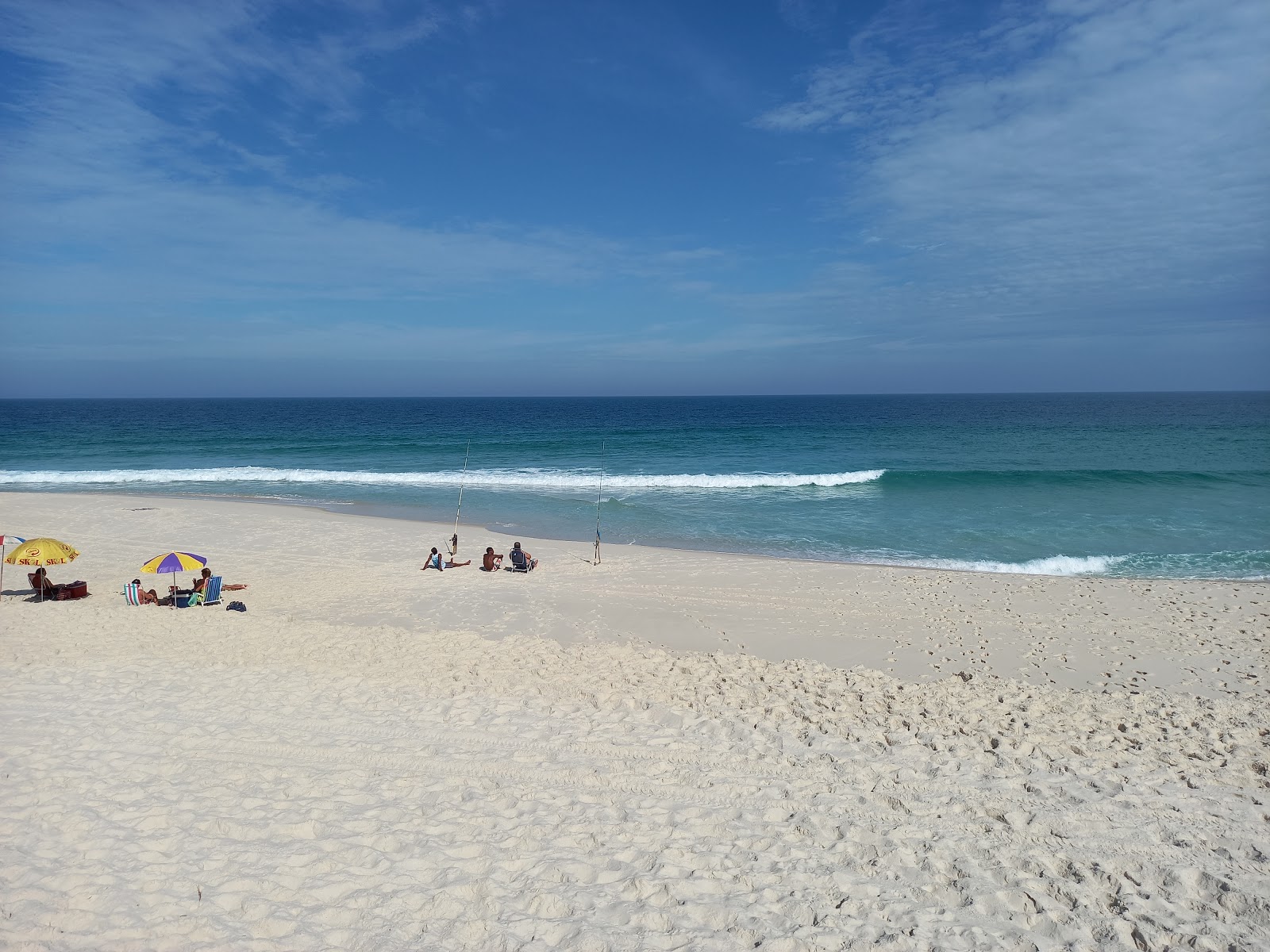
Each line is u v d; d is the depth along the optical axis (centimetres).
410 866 550
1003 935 486
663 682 995
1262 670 1093
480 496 2881
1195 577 1744
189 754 726
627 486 3098
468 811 637
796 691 973
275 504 2694
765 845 593
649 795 674
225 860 548
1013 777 713
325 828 600
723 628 1321
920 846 591
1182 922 497
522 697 914
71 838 569
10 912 476
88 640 1109
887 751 772
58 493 2834
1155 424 7075
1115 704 946
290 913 491
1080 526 2256
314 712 844
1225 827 618
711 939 478
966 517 2408
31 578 1414
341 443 5284
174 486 3162
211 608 1359
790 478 3119
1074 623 1337
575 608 1423
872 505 2633
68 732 764
